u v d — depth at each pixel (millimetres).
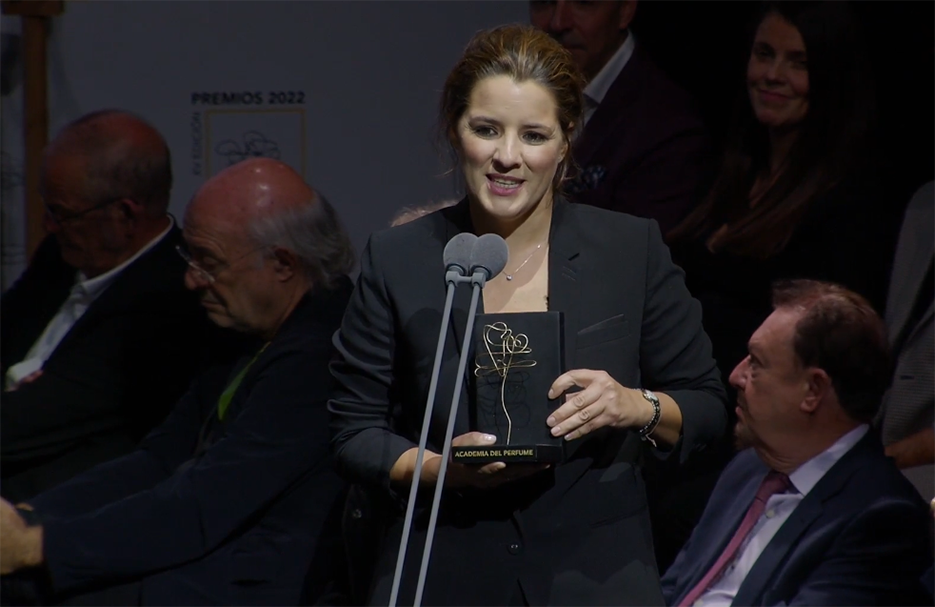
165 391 12031
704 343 7031
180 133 13242
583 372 6340
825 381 8891
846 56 10391
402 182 12883
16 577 10156
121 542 9969
